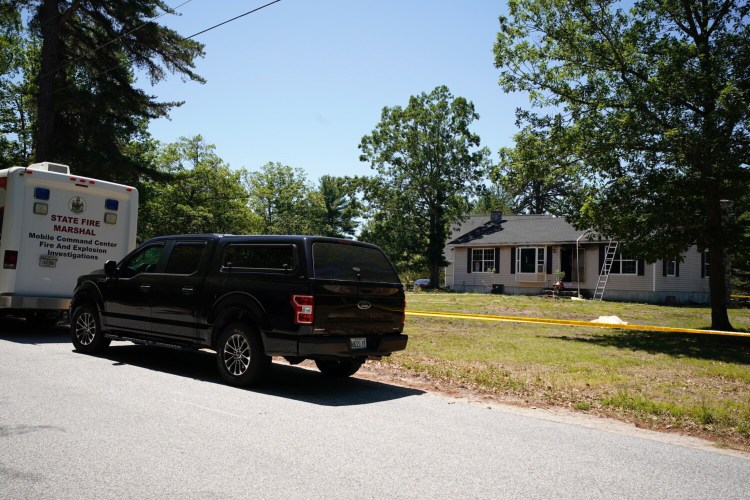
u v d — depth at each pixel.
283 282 6.89
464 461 4.53
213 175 43.66
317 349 6.65
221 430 5.12
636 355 11.38
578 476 4.29
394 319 7.73
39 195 10.81
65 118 23.17
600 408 6.74
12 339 10.56
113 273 8.94
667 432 5.86
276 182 75.00
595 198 15.41
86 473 3.93
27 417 5.28
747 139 13.02
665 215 13.84
